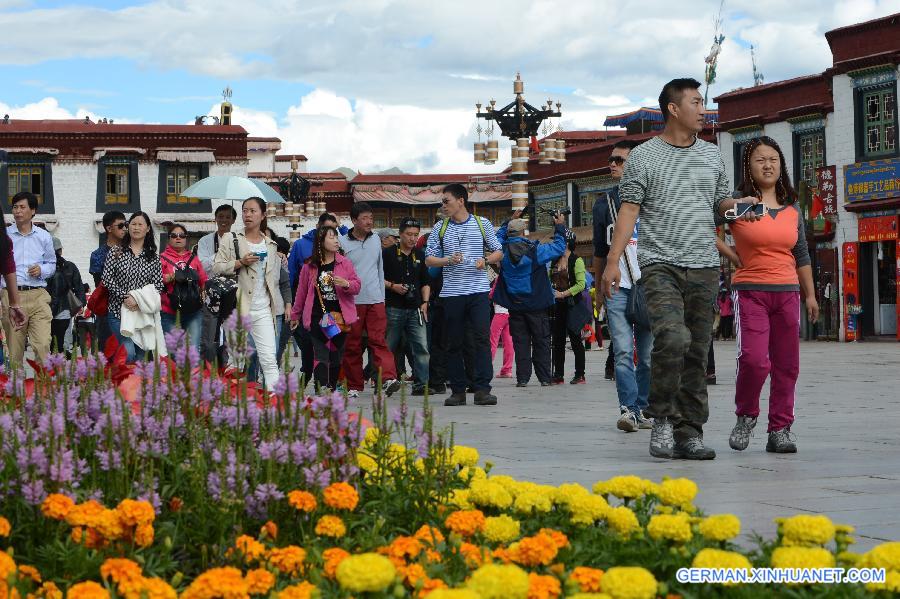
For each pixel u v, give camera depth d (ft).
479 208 233.76
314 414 17.26
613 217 37.22
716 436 34.81
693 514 15.93
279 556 13.37
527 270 57.67
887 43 133.08
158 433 16.48
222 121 199.31
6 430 15.58
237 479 15.23
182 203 188.24
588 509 15.21
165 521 15.37
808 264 30.96
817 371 70.49
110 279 43.68
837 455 29.73
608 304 37.37
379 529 15.42
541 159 106.11
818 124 143.02
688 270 29.27
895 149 132.36
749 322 30.19
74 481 15.58
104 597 11.55
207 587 11.69
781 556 12.64
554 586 11.98
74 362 18.63
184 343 17.69
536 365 58.59
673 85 29.58
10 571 12.21
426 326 54.54
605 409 45.09
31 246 47.60
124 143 186.19
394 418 18.43
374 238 51.31
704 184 29.66
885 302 135.03
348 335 50.83
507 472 26.66
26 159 184.24
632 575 11.29
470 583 10.93
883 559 12.82
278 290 47.44
